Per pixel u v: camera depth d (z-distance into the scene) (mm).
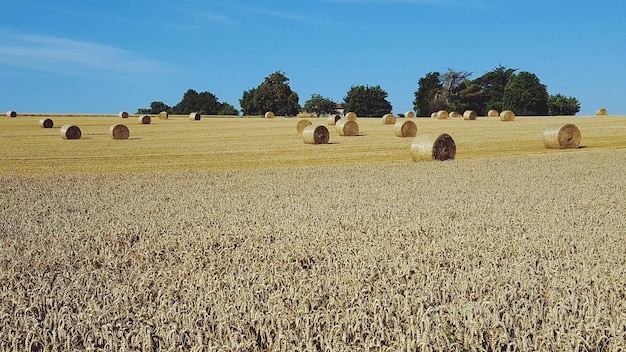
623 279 8031
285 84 136500
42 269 9289
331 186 19828
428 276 8211
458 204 15242
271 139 44531
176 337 6297
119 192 19094
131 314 7004
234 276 8594
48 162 29922
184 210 15164
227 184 21000
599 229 11562
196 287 8039
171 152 34969
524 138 41750
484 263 8930
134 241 11547
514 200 15906
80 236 11797
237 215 14070
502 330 6301
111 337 6383
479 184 19609
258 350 6254
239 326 6527
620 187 18453
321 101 142500
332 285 8016
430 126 55844
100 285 8164
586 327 6285
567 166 24938
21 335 6457
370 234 11383
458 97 121562
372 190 18516
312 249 10219
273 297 7332
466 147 35906
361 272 8438
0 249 10633
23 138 45656
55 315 6918
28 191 19500
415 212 13992
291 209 14797
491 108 113188
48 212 15180
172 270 9023
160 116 80125
